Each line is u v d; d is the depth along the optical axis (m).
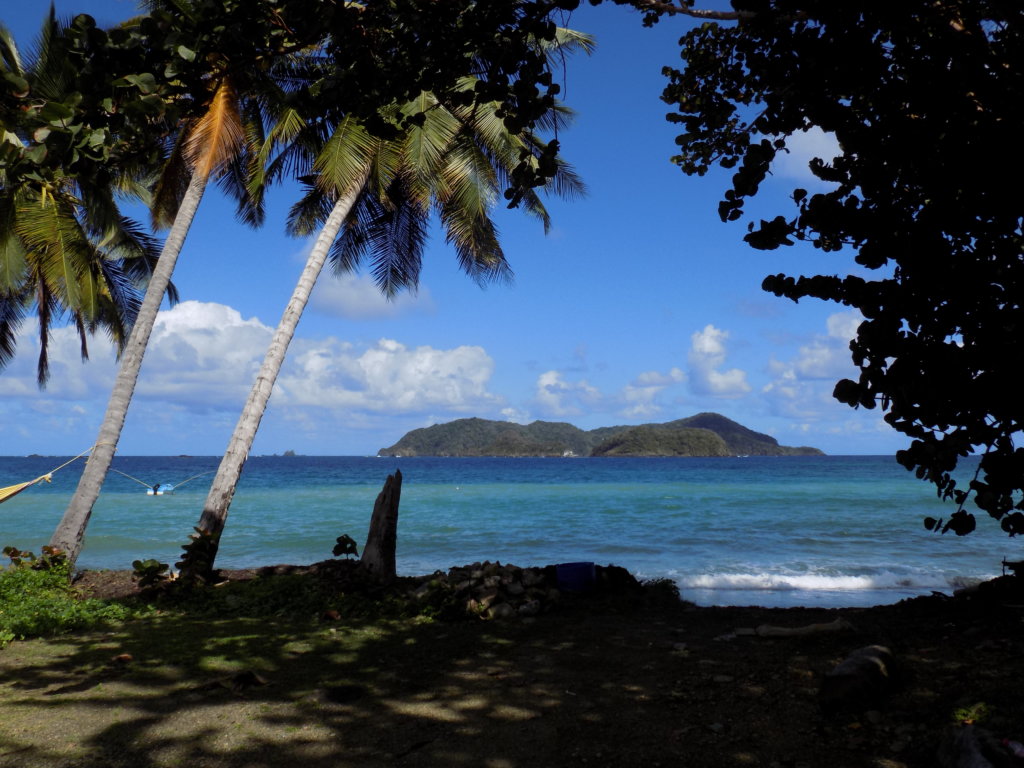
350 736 4.48
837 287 2.68
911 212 2.85
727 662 5.94
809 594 11.84
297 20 3.34
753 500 37.25
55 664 6.20
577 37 11.83
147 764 4.05
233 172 16.45
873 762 3.80
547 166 3.43
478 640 7.14
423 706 5.04
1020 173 2.46
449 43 3.39
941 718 4.21
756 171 2.93
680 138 4.09
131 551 18.22
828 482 61.03
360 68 3.46
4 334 20.42
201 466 143.00
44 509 29.86
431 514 29.47
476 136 13.41
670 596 9.46
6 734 4.47
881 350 2.58
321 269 12.23
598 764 4.00
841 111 2.80
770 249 2.84
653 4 3.41
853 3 2.63
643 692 5.27
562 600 8.88
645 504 34.88
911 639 6.09
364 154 11.99
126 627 7.81
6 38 11.80
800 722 4.46
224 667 6.11
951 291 2.52
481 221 14.73
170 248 12.13
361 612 8.48
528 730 4.56
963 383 2.46
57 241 12.60
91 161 3.17
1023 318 2.43
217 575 10.45
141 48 3.18
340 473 95.12
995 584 7.41
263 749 4.27
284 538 21.06
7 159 3.13
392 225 17.00
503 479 74.44
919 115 2.69
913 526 23.88
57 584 9.78
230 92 11.25
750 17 3.05
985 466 2.51
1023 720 3.88
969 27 2.68
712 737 4.32
